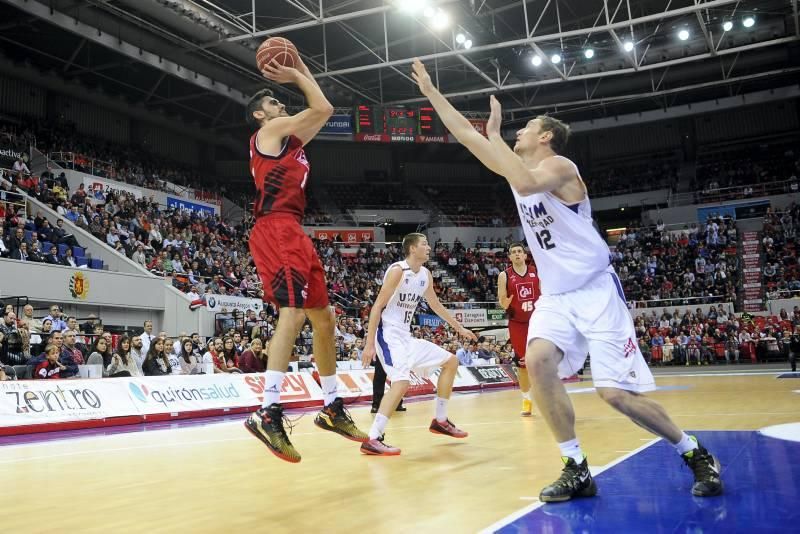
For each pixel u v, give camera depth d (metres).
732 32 26.27
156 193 22.61
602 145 36.03
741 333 21.70
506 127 32.31
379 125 28.30
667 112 32.16
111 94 26.73
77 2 19.17
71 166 20.56
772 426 4.88
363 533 2.34
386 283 4.75
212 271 19.11
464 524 2.40
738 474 3.10
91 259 15.19
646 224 30.83
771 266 25.58
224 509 2.86
